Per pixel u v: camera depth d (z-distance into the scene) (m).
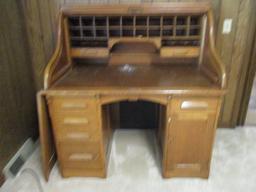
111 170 1.84
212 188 1.65
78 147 1.66
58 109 1.53
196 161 1.67
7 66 1.71
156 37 1.73
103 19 1.84
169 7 1.65
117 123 2.38
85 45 1.88
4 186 1.67
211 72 1.60
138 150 2.08
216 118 1.51
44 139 1.61
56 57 1.59
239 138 2.22
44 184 1.70
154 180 1.73
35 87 2.15
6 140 1.72
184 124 1.54
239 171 1.81
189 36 1.72
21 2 1.86
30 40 2.01
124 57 1.94
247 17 1.89
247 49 2.06
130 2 1.86
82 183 1.71
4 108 1.68
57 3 1.90
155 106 2.28
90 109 1.52
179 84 1.50
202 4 1.65
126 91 1.42
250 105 2.75
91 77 1.66
